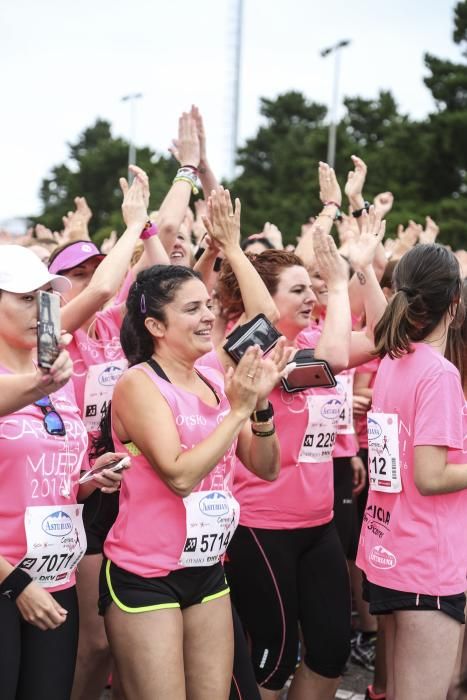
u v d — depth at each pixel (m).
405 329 3.47
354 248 4.41
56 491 3.08
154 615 3.09
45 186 66.19
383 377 3.62
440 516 3.39
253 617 3.95
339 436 5.00
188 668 3.22
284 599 3.91
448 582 3.37
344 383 5.00
